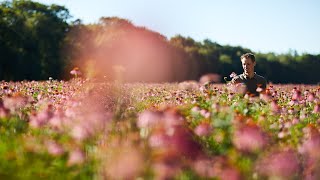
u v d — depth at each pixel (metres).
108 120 4.38
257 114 6.54
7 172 3.54
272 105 6.79
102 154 3.68
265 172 3.30
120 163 2.86
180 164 2.96
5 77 48.16
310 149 3.75
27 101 6.34
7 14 50.88
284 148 4.12
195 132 4.28
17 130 5.06
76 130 4.25
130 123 4.34
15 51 48.41
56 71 49.56
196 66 63.69
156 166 2.85
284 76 82.69
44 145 4.14
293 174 3.30
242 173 3.24
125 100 5.87
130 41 51.47
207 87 9.82
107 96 5.63
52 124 4.84
